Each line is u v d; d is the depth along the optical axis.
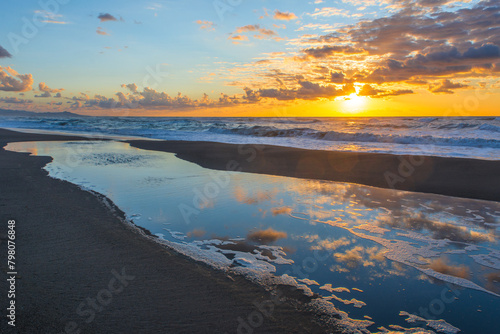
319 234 5.65
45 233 5.21
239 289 3.82
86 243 4.89
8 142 20.91
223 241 5.30
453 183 9.16
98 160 13.39
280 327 3.14
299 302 3.61
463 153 14.77
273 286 3.94
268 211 6.85
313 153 15.18
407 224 6.14
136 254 4.61
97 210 6.53
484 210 6.93
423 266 4.53
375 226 6.04
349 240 5.41
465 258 4.77
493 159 12.80
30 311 3.10
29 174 9.93
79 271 4.01
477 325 3.29
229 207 7.09
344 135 22.92
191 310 3.32
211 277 4.07
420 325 3.28
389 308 3.56
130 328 2.96
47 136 25.88
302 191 8.55
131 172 10.84
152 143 20.59
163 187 8.78
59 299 3.36
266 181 9.72
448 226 6.02
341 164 12.33
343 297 3.75
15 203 6.78
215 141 22.05
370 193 8.38
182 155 15.11
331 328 3.18
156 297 3.53
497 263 4.62
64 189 8.12
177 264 4.37
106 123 50.81
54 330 2.86
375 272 4.35
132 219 6.17
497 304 3.65
